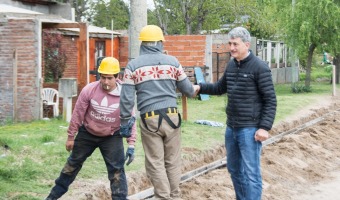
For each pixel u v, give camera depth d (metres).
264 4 38.50
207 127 14.89
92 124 7.07
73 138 7.25
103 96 7.01
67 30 21.45
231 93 7.47
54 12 25.19
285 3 31.33
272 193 10.64
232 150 7.67
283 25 30.58
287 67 41.34
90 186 8.50
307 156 14.10
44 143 11.21
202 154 11.92
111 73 6.86
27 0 23.39
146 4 14.38
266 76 7.31
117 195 7.23
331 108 23.05
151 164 7.21
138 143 11.75
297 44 29.97
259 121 7.41
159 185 7.17
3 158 9.54
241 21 40.28
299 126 17.66
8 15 15.46
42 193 7.98
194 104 20.88
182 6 38.03
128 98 7.03
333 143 16.59
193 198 9.31
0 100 15.32
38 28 15.23
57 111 16.50
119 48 25.33
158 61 7.20
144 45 7.26
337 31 29.27
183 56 24.34
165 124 7.16
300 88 30.14
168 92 7.22
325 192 11.25
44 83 17.81
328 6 28.78
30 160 9.53
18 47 15.28
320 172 13.14
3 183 8.16
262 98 7.40
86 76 16.25
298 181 11.88
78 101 7.07
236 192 7.86
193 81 23.45
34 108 15.29
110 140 7.21
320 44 30.09
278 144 14.49
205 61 24.17
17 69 15.28
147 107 7.17
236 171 7.77
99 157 10.20
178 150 7.41
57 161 9.66
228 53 26.62
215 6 38.09
